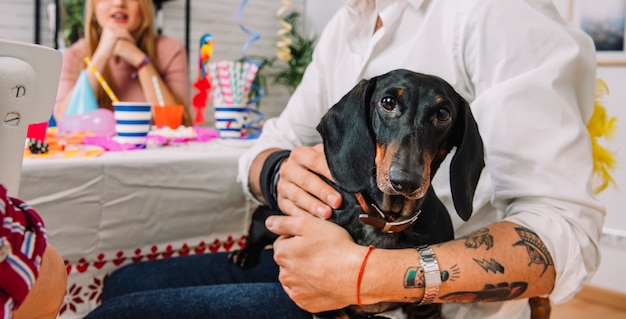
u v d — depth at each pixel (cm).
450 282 73
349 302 76
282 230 83
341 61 109
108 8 230
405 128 68
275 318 85
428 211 81
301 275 78
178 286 108
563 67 83
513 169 82
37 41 382
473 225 95
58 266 58
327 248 76
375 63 101
